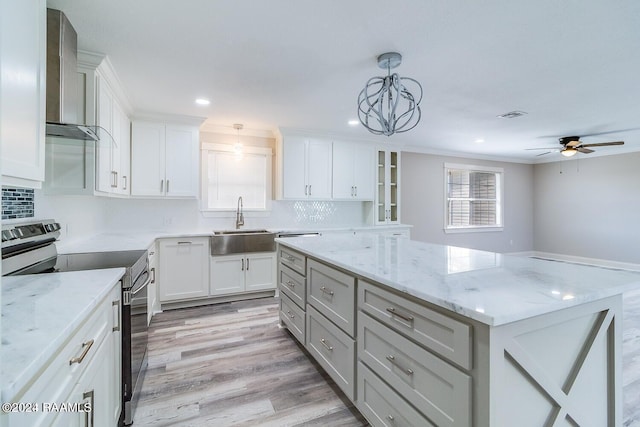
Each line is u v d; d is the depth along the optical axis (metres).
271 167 4.57
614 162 5.96
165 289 3.46
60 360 0.91
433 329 1.18
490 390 0.98
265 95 3.03
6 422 0.65
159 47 2.13
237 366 2.33
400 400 1.36
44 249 1.92
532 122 3.98
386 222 5.11
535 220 7.21
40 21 1.12
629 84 2.75
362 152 4.91
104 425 1.33
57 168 2.14
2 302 1.12
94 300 1.15
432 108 3.41
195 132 3.77
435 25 1.88
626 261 5.79
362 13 1.77
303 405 1.89
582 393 1.21
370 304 1.57
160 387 2.05
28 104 1.03
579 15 1.77
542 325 1.09
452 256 1.91
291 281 2.64
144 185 3.48
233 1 1.66
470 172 6.56
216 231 4.11
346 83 2.74
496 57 2.27
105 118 2.44
